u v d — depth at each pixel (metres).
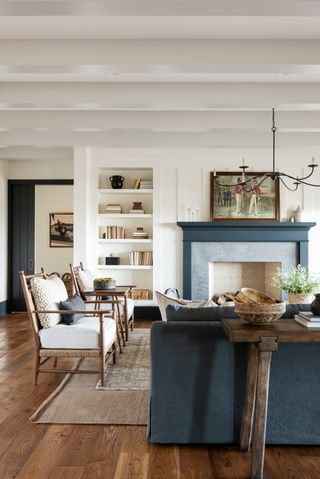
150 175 7.36
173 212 7.07
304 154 6.96
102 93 4.77
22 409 3.31
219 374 2.70
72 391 3.72
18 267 8.39
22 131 6.34
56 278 4.39
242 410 2.69
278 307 2.39
